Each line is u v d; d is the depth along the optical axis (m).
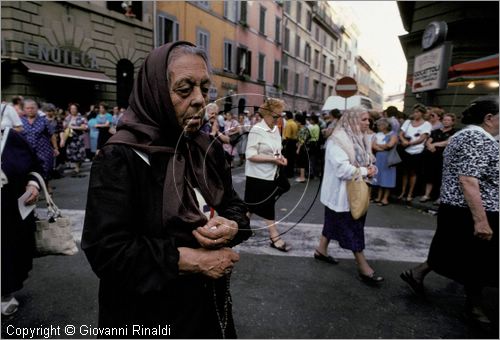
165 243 0.97
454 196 2.58
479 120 2.47
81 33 11.67
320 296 2.90
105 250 0.91
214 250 1.03
